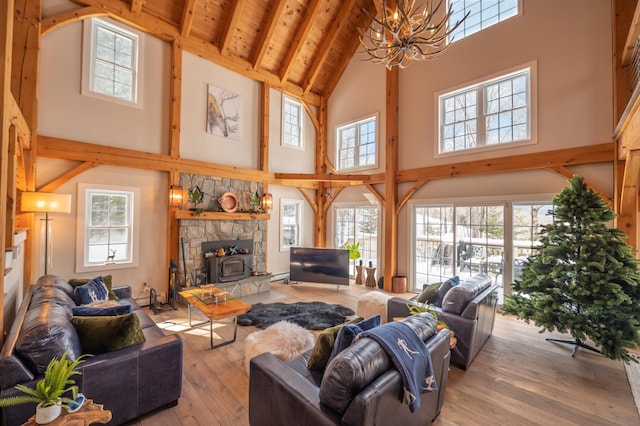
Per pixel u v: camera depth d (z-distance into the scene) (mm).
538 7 4523
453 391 2539
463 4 5371
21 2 3711
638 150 3176
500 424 2131
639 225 3738
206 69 5629
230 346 3355
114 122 4539
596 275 2938
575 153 4156
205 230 5492
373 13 6789
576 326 2979
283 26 6203
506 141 4836
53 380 1450
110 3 4410
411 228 6008
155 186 4996
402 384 1521
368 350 1496
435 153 5625
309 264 6230
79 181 4234
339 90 7484
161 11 4941
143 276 4836
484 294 3256
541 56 4484
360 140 7121
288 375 1709
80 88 4238
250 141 6379
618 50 3814
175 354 2256
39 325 1777
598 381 2701
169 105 5137
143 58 4848
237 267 5820
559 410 2295
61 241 4090
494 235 4980
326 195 7703
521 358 3139
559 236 3275
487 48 5023
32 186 3730
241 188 6133
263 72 6469
